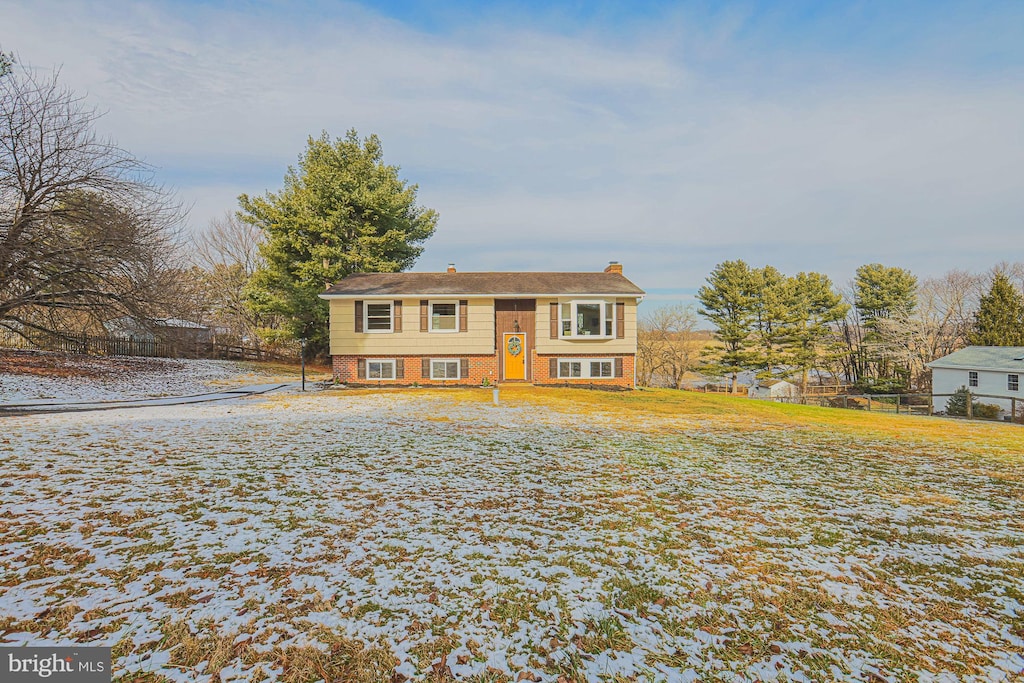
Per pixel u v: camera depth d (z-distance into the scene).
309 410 15.15
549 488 7.11
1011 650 3.47
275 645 3.33
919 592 4.27
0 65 16.61
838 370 45.84
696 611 3.91
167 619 3.57
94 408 15.07
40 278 18.22
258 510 5.84
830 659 3.33
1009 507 6.60
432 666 3.17
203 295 36.75
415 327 22.70
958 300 40.12
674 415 15.63
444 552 4.87
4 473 6.98
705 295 38.91
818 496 6.97
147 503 5.93
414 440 10.44
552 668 3.19
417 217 34.09
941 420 18.52
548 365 23.06
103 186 18.31
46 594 3.85
